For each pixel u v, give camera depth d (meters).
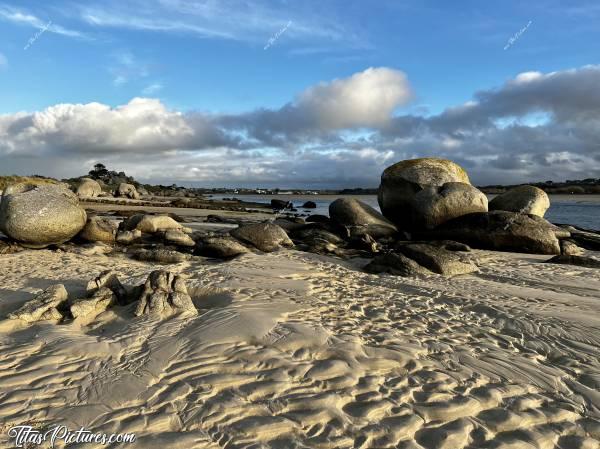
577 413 3.84
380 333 5.68
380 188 19.28
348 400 3.89
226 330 5.35
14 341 5.14
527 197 16.75
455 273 10.09
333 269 10.38
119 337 5.21
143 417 3.54
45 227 11.41
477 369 4.64
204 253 11.95
